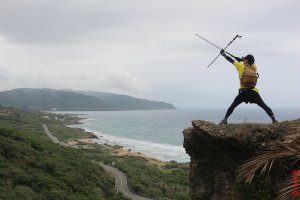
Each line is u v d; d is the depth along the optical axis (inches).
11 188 1275.8
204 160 428.8
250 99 391.2
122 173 2356.1
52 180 1467.8
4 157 1569.9
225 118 408.2
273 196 331.6
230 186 380.8
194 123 426.9
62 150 2315.5
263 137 345.4
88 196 1476.4
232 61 403.2
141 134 6929.1
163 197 1878.7
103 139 5836.6
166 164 3240.7
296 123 336.2
